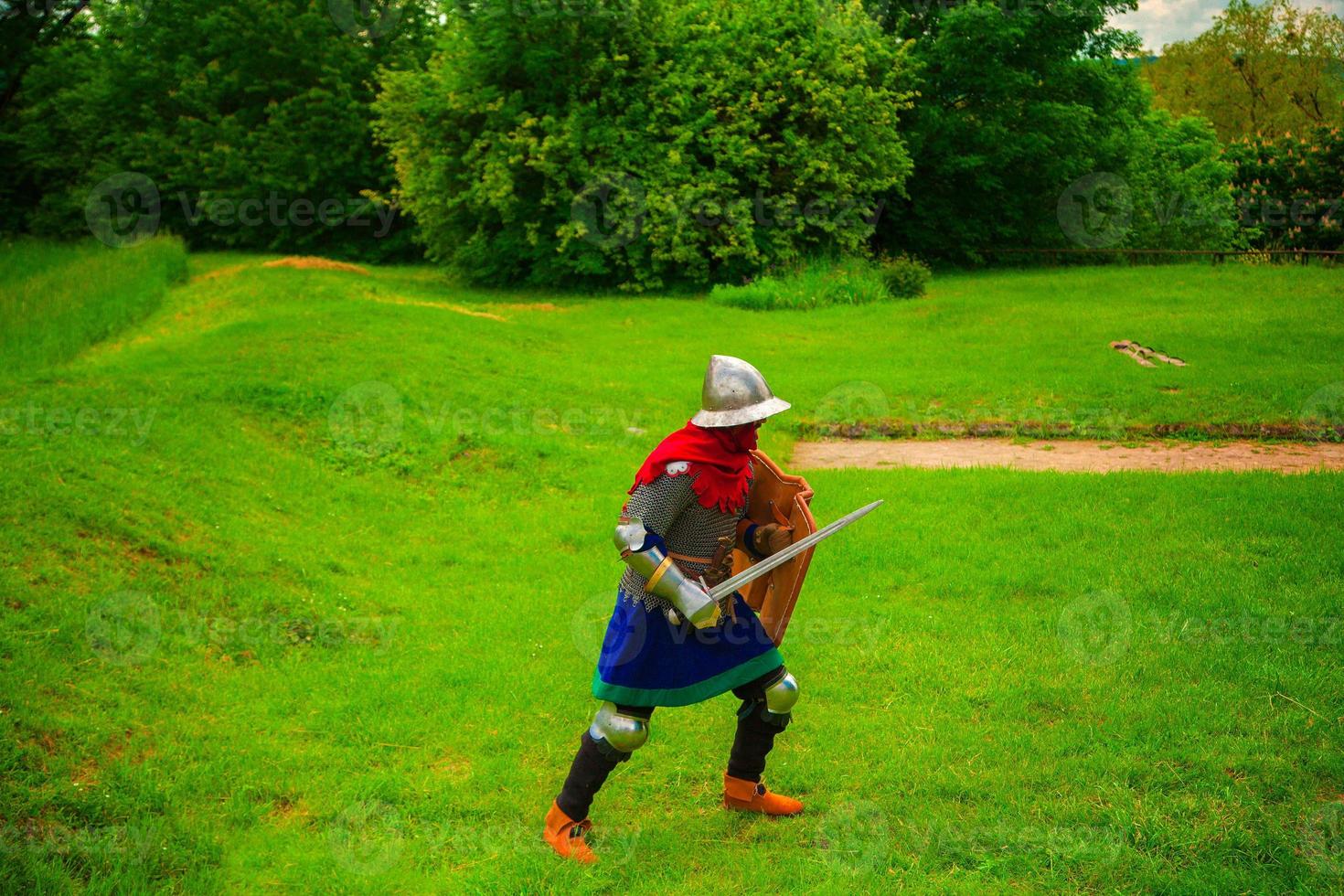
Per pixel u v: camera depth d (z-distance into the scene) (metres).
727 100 24.64
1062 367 13.33
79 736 4.32
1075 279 22.88
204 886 3.61
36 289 19.66
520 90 24.34
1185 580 6.17
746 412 3.69
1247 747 4.25
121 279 20.67
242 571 6.33
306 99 32.62
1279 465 9.25
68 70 35.75
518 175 24.08
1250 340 14.33
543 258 24.88
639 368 14.15
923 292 22.02
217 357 11.16
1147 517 7.46
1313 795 3.93
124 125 34.34
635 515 3.69
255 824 4.04
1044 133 28.00
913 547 7.11
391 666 5.47
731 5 26.06
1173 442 10.38
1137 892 3.44
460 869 3.78
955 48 27.52
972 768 4.29
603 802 4.19
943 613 5.96
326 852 3.84
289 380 10.37
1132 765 4.17
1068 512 7.65
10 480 6.39
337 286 20.83
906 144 26.42
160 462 7.67
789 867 3.68
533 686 5.18
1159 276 22.25
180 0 33.19
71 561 5.77
